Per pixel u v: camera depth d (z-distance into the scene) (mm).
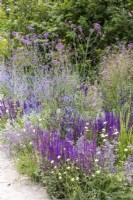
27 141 4523
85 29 7660
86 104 5102
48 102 5258
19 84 6160
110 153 3641
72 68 7004
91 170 3545
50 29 7672
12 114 5531
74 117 4770
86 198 3424
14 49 7914
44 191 3752
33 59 6992
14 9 8789
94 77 6691
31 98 5809
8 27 8727
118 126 4434
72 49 7793
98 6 7676
